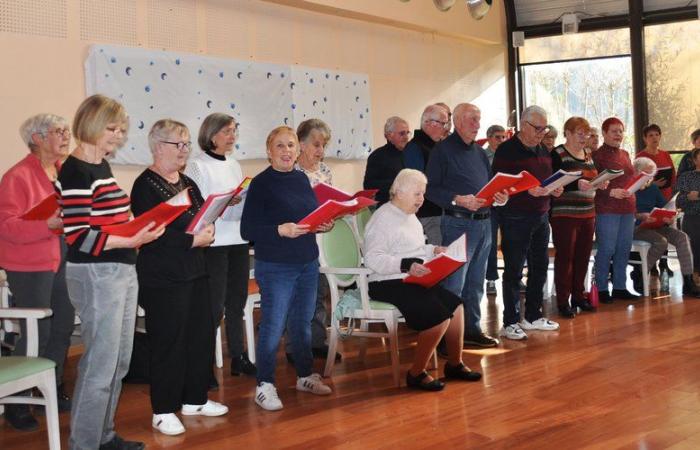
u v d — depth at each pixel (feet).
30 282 12.12
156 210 8.97
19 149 16.78
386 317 13.28
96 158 9.34
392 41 27.04
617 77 29.81
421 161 16.75
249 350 15.08
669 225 21.72
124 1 18.84
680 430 10.71
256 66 22.04
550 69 31.35
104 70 18.21
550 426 11.05
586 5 29.89
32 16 17.03
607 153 20.26
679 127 28.48
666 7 28.17
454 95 29.76
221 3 21.26
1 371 9.22
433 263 12.44
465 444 10.44
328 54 24.63
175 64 19.86
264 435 11.06
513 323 16.88
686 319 18.13
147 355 14.25
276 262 12.10
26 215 10.44
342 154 24.90
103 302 9.27
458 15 28.91
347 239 14.38
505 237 16.78
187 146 10.88
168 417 11.23
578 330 17.35
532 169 16.61
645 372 13.71
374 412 11.96
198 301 11.27
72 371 15.30
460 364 13.66
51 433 9.82
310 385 13.10
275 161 12.21
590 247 19.17
